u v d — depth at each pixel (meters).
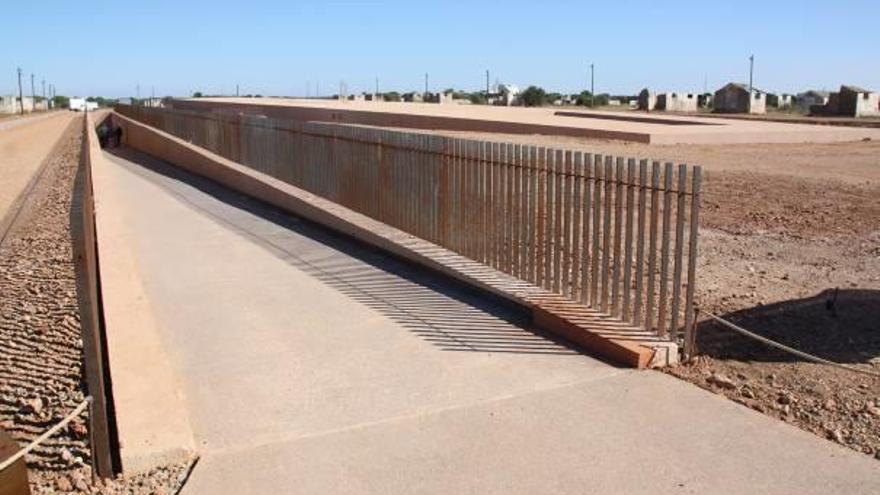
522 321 7.60
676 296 6.53
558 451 5.00
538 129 34.75
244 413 5.65
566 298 7.78
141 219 14.06
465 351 6.79
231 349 6.98
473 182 9.27
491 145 8.86
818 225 13.06
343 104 70.00
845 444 5.09
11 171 33.38
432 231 10.30
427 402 5.75
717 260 10.41
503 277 8.62
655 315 7.57
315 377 6.28
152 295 8.80
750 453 4.95
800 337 7.11
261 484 4.70
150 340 6.45
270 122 17.91
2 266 13.57
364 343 7.04
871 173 20.11
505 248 8.74
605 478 4.68
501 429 5.31
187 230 12.87
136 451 4.89
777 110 74.62
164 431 5.11
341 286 9.02
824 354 6.70
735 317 7.69
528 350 6.79
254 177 16.52
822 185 17.59
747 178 18.83
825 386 6.00
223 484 4.70
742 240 11.85
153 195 17.47
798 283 9.06
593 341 6.76
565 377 6.17
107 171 19.73
